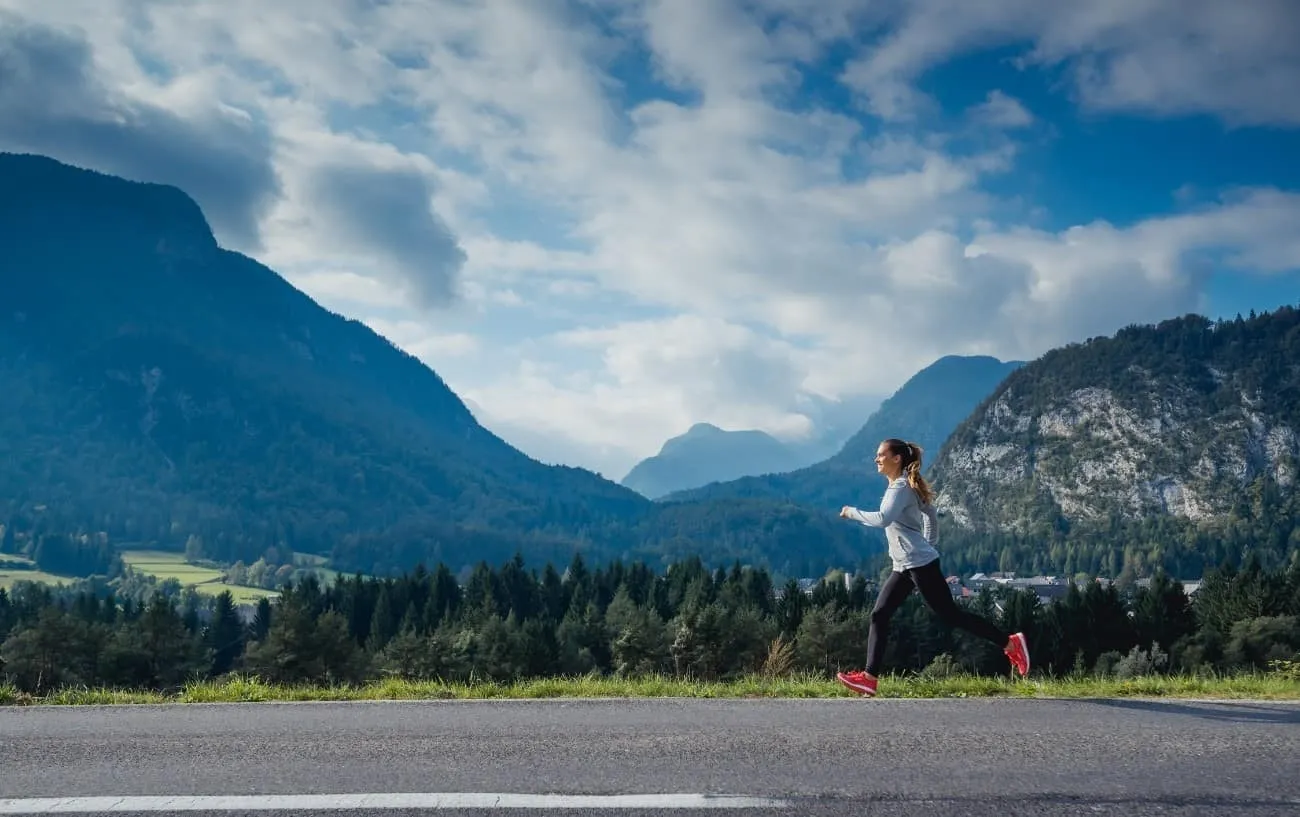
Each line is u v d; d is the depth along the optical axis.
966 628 7.54
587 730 6.25
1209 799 4.63
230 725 6.57
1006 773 5.08
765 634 67.38
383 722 6.63
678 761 5.36
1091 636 78.31
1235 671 9.64
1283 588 83.19
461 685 8.99
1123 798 4.64
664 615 105.81
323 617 67.75
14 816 4.50
